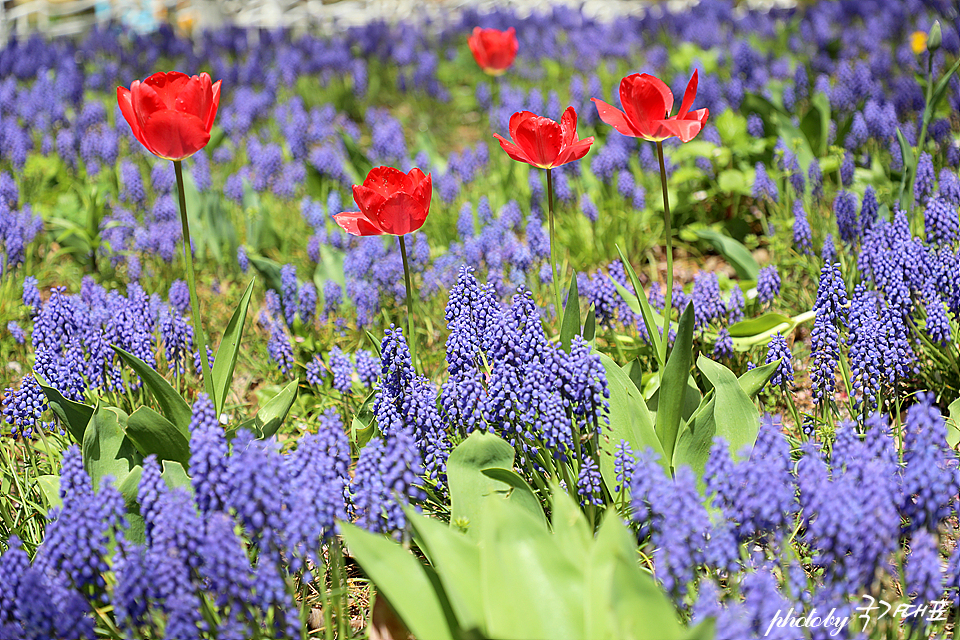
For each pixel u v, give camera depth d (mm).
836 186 4746
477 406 2361
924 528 1839
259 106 7105
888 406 2654
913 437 1937
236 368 3908
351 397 3096
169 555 1848
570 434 2299
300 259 4789
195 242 4801
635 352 3162
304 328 3730
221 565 1788
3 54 9078
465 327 2490
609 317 3176
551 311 3506
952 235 3062
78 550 1921
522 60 9055
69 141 5871
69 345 2916
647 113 2359
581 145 2443
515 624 1712
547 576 1815
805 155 4613
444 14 12789
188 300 3652
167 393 2418
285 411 2609
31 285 3363
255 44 10859
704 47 8328
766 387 3043
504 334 2336
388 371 2467
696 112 2377
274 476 1941
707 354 3221
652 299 3281
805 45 7969
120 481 2389
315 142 6391
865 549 1747
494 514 1850
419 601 1795
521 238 5023
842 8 8680
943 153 4609
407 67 9297
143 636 1952
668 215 2525
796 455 2611
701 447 2377
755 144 4980
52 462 2662
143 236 4438
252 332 4020
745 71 6637
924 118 3670
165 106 2273
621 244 4469
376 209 2346
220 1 12570
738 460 2381
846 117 5512
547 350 2293
